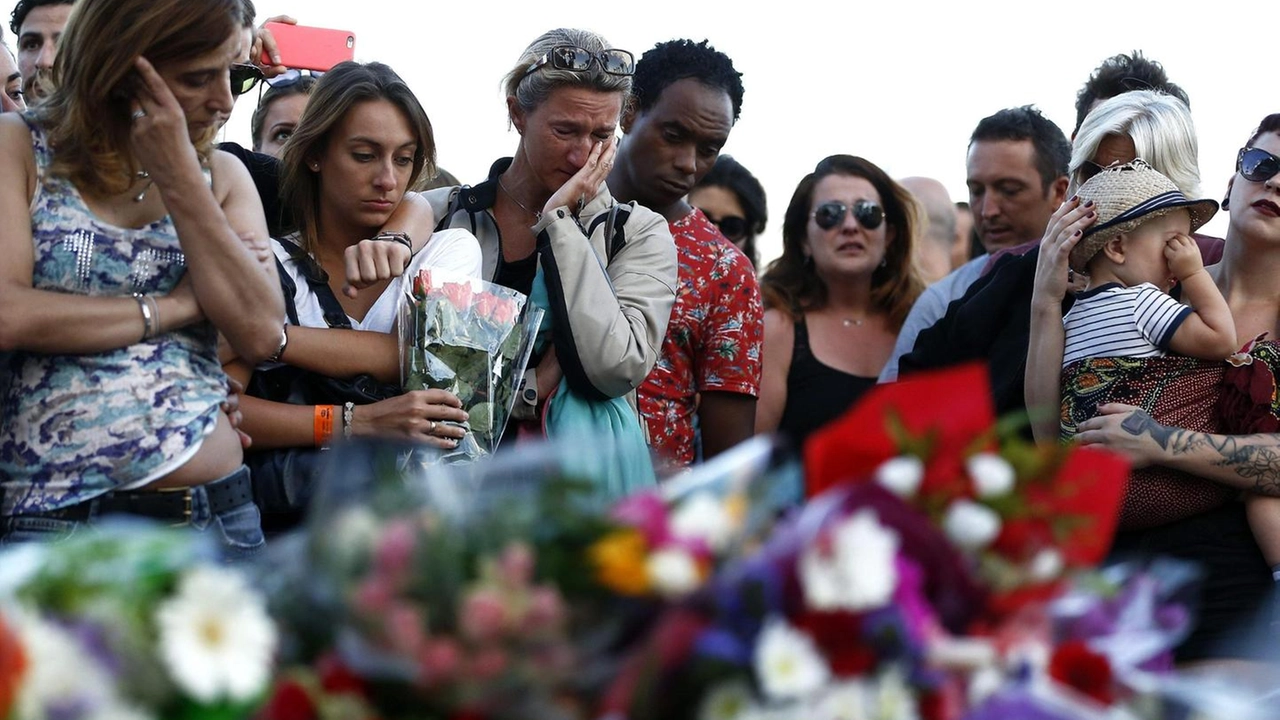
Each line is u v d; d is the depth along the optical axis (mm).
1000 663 1446
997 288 3816
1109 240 3529
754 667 1320
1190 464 3271
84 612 1253
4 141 2533
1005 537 1508
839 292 4820
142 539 1367
